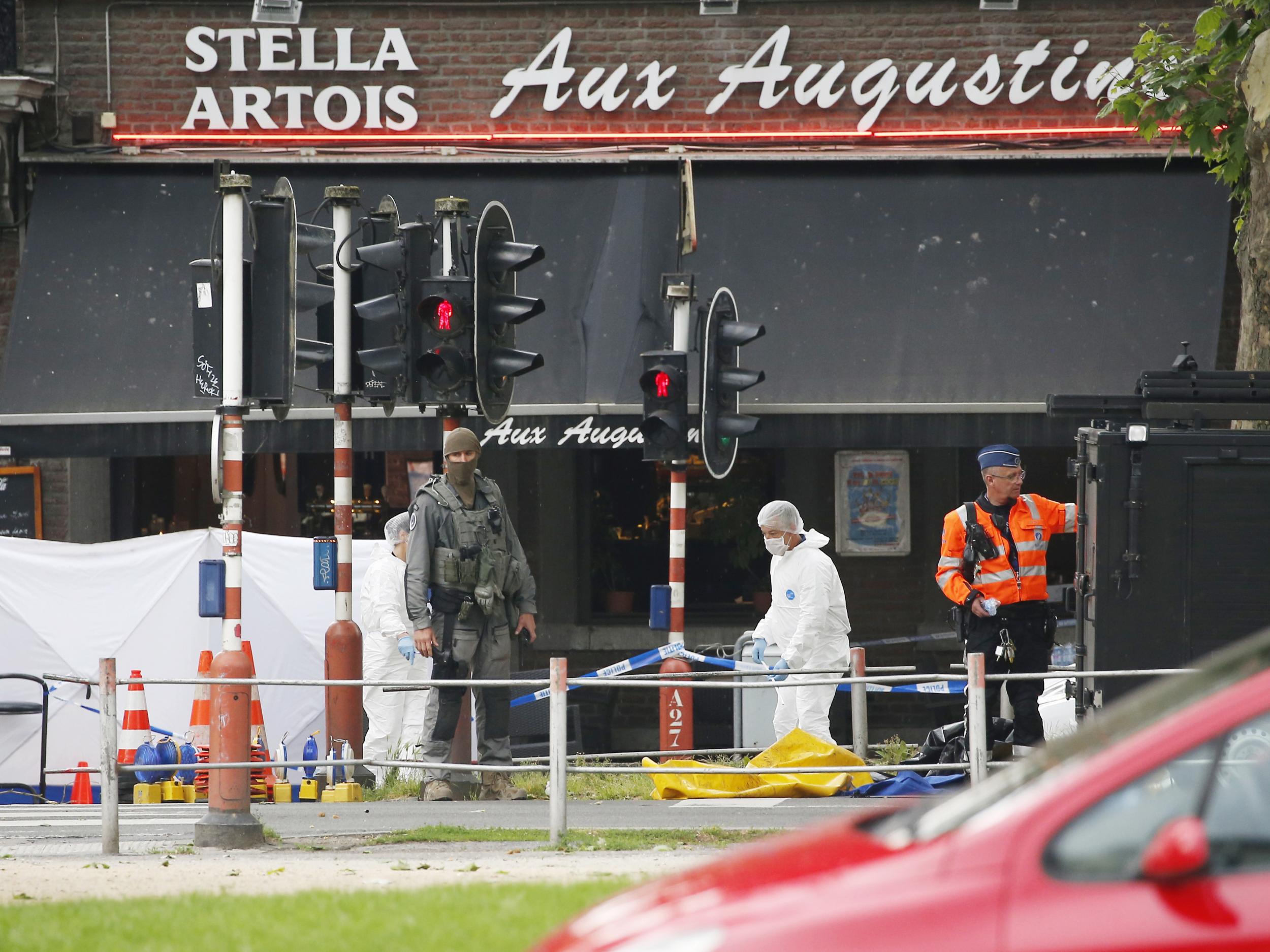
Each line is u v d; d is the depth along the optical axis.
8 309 60.88
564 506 63.69
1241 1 44.69
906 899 12.83
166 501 63.59
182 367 57.25
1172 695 14.38
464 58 61.00
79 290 58.59
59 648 50.03
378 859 30.75
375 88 60.94
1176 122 48.34
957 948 12.52
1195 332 56.59
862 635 63.22
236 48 60.84
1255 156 42.78
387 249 42.75
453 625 38.91
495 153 60.94
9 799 48.69
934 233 58.97
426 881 26.70
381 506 64.56
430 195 60.75
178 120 61.06
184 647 50.62
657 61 60.75
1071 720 43.81
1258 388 37.16
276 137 60.97
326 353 46.12
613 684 33.88
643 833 32.81
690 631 63.69
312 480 64.50
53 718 49.69
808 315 57.47
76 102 60.84
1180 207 59.06
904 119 60.62
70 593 50.34
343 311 47.25
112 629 50.34
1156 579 36.31
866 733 46.41
